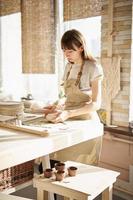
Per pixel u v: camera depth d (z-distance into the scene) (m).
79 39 2.30
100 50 3.15
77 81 2.44
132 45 2.89
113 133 2.99
